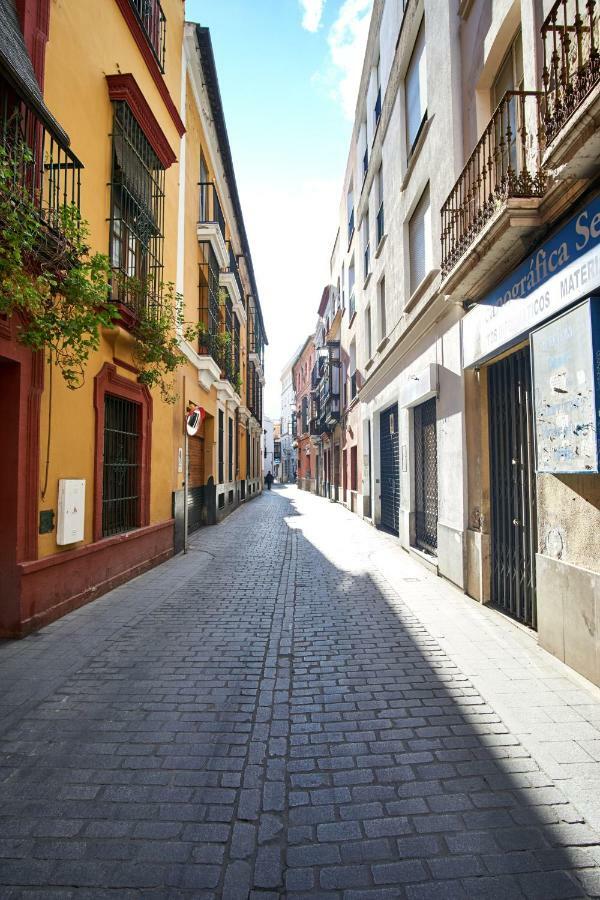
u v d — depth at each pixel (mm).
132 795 2594
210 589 7000
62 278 4613
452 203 6684
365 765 2854
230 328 18141
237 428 22359
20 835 2311
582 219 3566
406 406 9789
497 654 4465
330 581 7500
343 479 23250
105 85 6699
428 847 2236
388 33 11438
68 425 5727
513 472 5500
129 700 3652
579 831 2318
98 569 6516
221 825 2383
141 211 7617
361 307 16859
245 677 4062
